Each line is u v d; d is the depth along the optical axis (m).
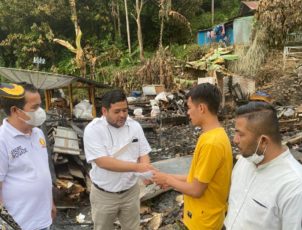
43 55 22.64
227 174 2.32
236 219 1.87
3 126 2.64
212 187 2.33
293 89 13.88
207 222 2.40
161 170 5.94
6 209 2.67
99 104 12.91
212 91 2.31
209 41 21.97
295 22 16.08
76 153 6.53
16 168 2.64
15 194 2.65
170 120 11.84
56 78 10.33
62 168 6.54
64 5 22.14
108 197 3.23
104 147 3.12
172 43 24.67
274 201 1.68
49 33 21.38
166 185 2.65
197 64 16.97
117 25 24.73
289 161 1.72
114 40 24.09
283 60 16.14
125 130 3.22
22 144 2.67
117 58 21.25
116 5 23.73
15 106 2.60
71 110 11.71
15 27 22.56
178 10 24.73
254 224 1.76
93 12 23.22
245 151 1.78
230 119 11.92
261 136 1.72
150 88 14.44
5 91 2.58
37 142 2.83
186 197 2.58
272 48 16.81
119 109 3.04
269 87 14.58
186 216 2.58
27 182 2.67
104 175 3.17
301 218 1.59
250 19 19.23
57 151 6.42
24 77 10.35
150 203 5.36
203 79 14.26
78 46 18.42
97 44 22.72
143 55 20.81
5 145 2.58
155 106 12.45
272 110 1.74
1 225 2.49
